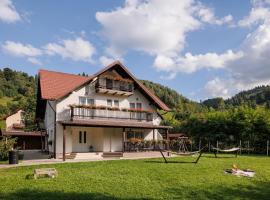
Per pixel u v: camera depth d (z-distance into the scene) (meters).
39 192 11.10
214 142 38.06
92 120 26.42
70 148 25.86
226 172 16.81
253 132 35.16
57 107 25.38
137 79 29.69
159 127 29.55
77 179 13.48
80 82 28.91
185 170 16.70
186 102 120.50
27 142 45.25
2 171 16.14
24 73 143.00
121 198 10.70
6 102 99.94
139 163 19.42
